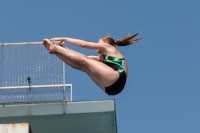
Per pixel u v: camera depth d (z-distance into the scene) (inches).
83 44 595.2
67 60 582.6
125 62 588.1
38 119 778.8
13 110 777.6
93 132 780.0
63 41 599.5
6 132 697.6
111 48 595.5
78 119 779.4
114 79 568.1
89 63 574.6
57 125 778.2
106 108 774.5
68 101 781.9
